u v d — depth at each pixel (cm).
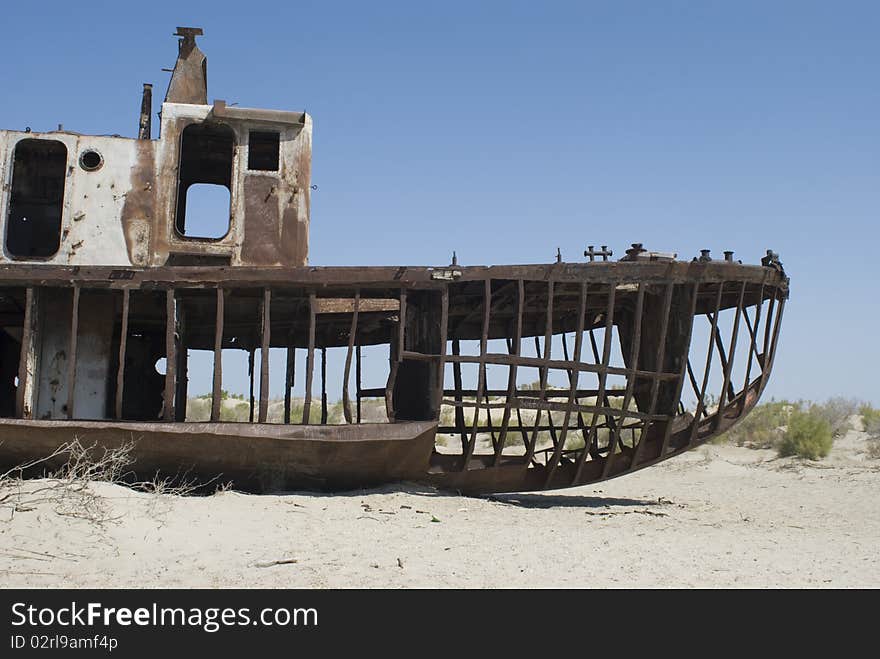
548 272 1054
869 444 2075
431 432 1020
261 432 964
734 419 1180
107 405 1030
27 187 1199
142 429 940
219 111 1073
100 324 1038
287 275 996
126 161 1059
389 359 1270
